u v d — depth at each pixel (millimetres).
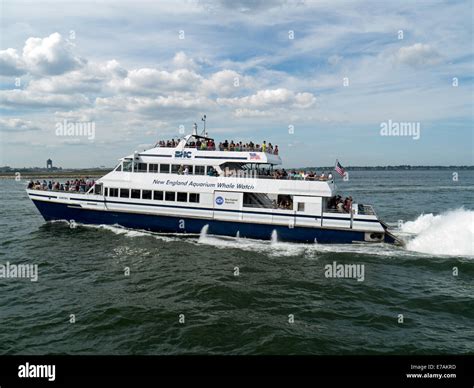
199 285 21125
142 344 15055
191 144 33031
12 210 55500
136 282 21766
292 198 29922
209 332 15898
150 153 32219
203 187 30688
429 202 71250
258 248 28469
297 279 22281
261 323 16719
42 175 184125
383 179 189750
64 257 26609
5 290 20859
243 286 21109
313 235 29281
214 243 29625
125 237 30938
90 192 33688
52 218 34562
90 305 18625
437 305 18922
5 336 15758
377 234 28672
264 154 30734
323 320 17172
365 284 21578
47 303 19000
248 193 30234
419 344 15133
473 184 134625
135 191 31969
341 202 30469
